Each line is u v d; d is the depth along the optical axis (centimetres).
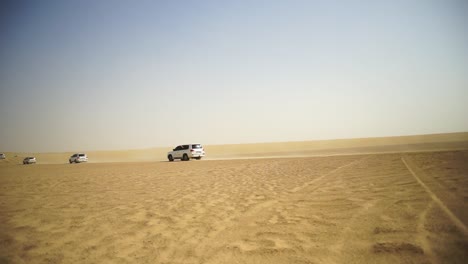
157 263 403
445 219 500
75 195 1002
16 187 1270
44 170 2420
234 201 782
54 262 427
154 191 1016
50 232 575
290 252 413
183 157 3312
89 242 507
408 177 972
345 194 776
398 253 382
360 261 369
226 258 406
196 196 884
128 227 586
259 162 2166
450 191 706
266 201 759
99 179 1468
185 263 397
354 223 523
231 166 1930
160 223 604
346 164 1570
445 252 373
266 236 488
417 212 555
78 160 4381
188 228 559
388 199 680
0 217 712
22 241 525
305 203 706
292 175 1258
